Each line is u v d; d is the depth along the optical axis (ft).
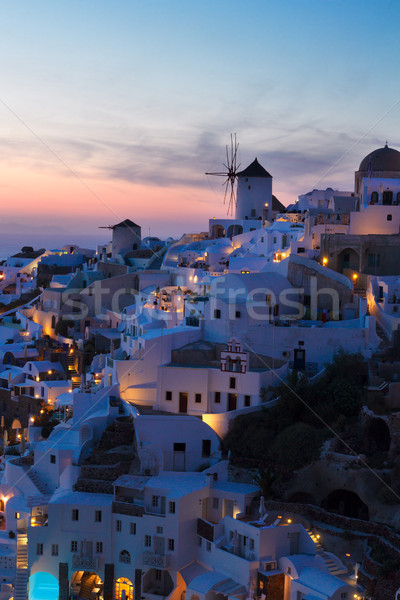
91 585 229.66
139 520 219.41
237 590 199.31
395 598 179.83
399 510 200.54
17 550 231.71
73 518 223.92
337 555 200.64
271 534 202.39
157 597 216.54
